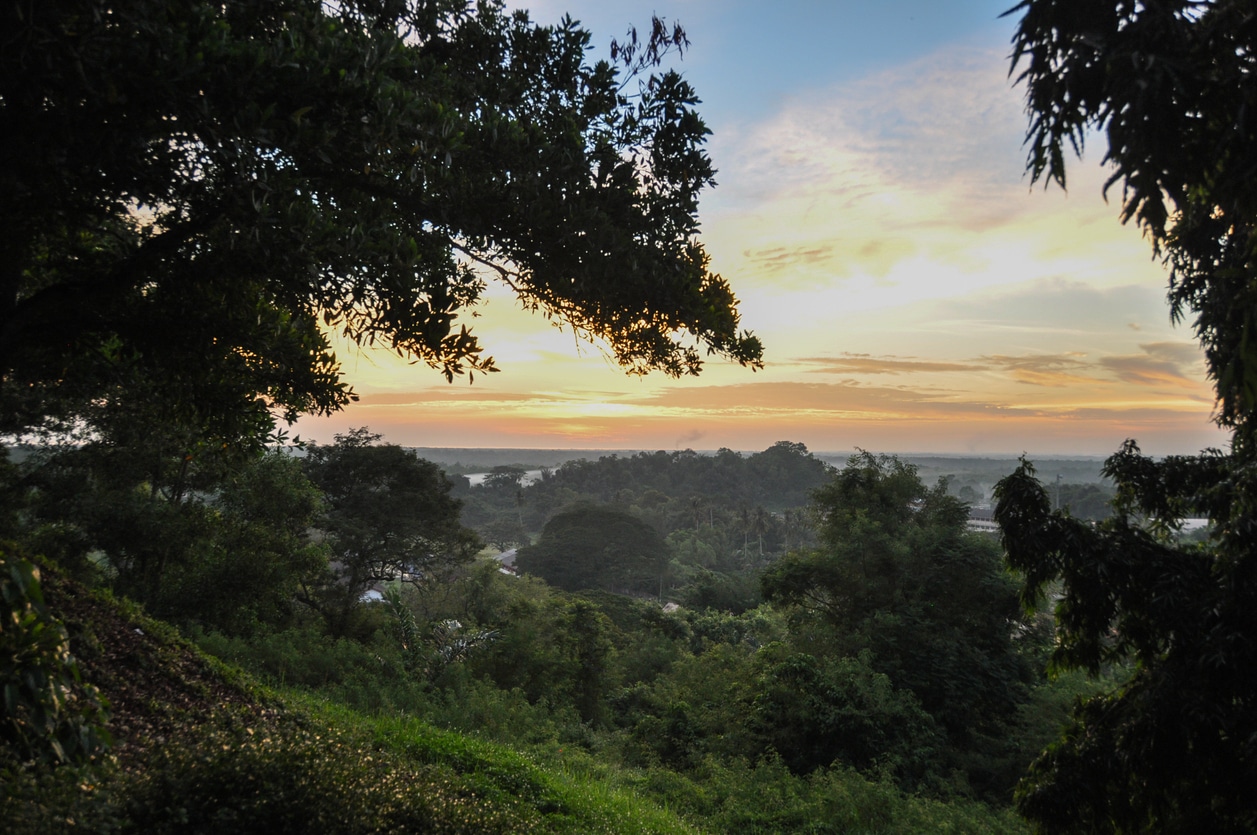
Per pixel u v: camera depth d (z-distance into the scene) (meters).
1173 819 6.05
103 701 5.51
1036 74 3.23
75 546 15.31
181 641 8.72
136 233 5.71
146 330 5.61
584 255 5.83
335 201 5.59
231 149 4.23
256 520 18.16
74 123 3.95
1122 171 3.09
